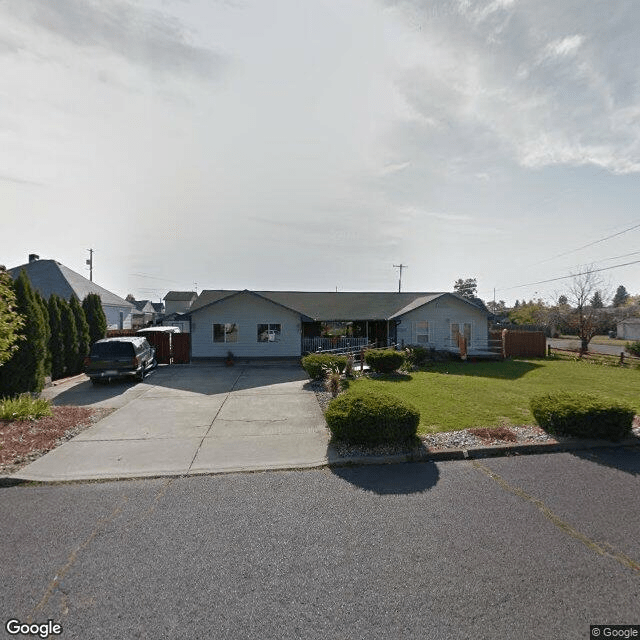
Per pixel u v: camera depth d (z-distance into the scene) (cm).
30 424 696
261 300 1927
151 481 471
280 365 1738
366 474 494
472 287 6600
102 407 874
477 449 560
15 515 386
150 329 1916
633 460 534
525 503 409
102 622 249
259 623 248
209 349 1891
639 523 366
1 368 958
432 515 385
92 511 394
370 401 608
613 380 1298
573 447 585
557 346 3023
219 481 471
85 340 1504
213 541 339
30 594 273
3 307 772
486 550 324
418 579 288
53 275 2389
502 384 1188
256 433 668
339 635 239
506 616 254
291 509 398
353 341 2091
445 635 238
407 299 2473
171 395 1024
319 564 306
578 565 304
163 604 264
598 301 3638
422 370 1556
